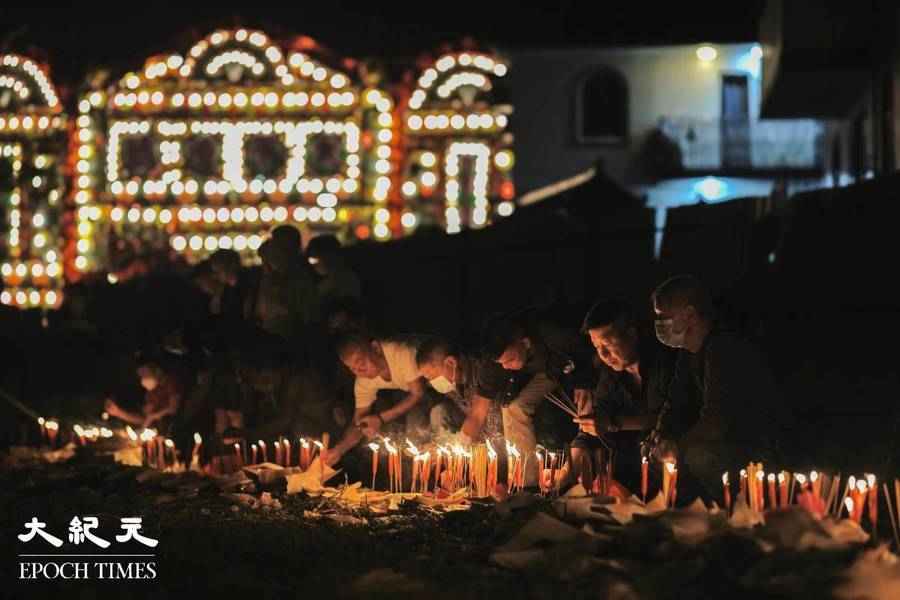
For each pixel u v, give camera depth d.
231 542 11.91
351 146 45.19
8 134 45.38
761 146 56.12
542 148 56.78
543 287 22.95
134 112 45.34
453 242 25.86
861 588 8.26
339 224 45.09
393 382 16.03
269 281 19.39
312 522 12.90
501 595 9.26
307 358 18.77
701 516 9.70
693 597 8.73
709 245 20.67
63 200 44.72
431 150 45.41
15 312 29.47
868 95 35.03
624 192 38.41
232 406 18.11
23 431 22.28
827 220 19.17
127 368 24.33
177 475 16.14
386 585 9.58
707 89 56.62
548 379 14.54
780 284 18.95
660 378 13.04
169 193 44.91
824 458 14.18
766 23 39.88
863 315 17.70
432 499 13.48
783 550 8.70
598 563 9.37
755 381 11.93
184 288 26.48
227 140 45.16
